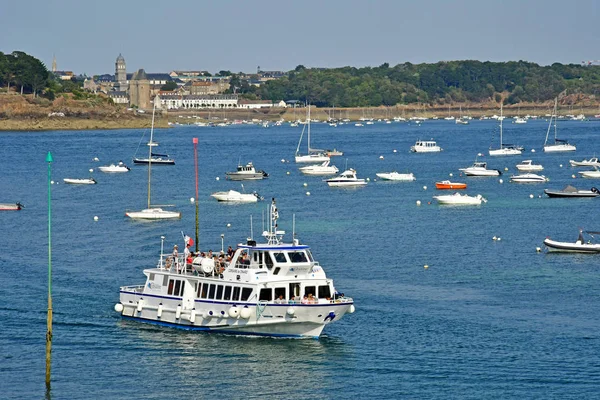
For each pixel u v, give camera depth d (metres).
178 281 148.50
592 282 184.12
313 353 138.00
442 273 192.75
